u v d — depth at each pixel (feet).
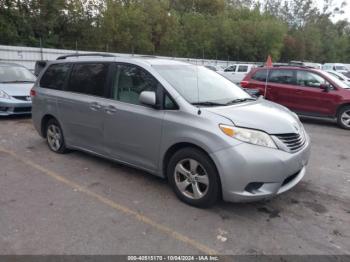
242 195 11.53
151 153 13.91
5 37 71.92
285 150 11.92
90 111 16.20
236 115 12.36
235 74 76.59
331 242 10.77
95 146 16.61
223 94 14.94
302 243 10.67
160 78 13.75
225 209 12.74
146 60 15.14
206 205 12.48
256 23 134.92
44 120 19.80
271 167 11.43
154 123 13.47
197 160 12.34
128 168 17.01
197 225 11.57
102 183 15.07
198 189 12.60
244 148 11.38
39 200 13.29
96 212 12.37
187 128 12.42
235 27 130.31
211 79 15.89
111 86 15.49
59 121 18.43
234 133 11.58
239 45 129.08
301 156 12.49
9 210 12.40
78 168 16.96
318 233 11.28
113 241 10.54
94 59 16.80
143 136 14.01
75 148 18.10
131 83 14.74
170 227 11.41
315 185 15.49
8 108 28.04
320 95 30.91
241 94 15.90
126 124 14.56
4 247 10.11
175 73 14.65
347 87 30.81
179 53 114.73
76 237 10.71
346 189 15.14
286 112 14.56
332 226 11.77
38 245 10.25
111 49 89.86
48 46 80.43
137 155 14.58
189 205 12.95
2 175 15.89
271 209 12.89
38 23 77.66
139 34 93.91
